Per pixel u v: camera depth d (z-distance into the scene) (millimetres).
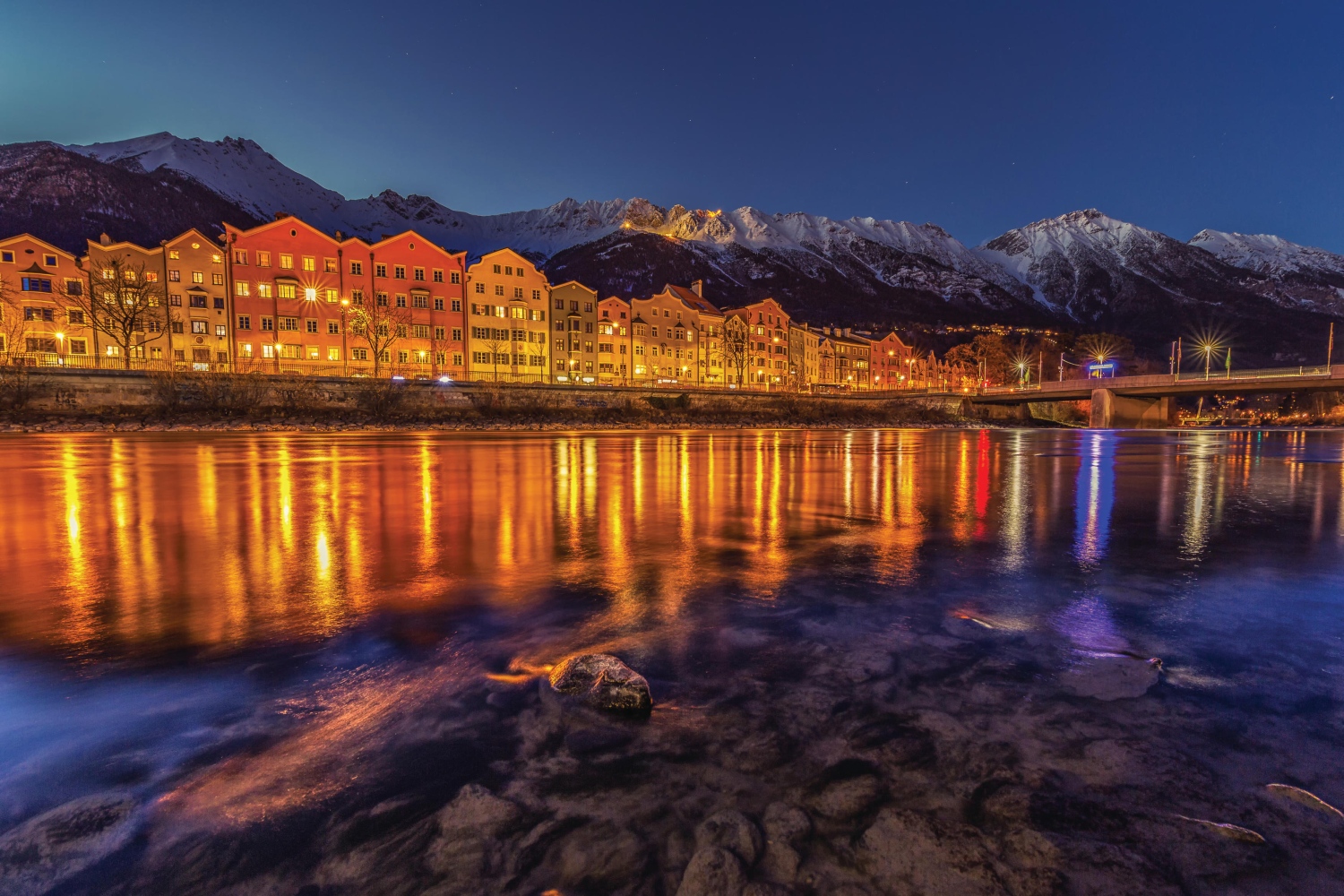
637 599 5293
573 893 1986
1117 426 91312
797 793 2521
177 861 2137
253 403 44500
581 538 8109
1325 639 4312
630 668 3773
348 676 3643
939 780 2605
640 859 2156
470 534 8305
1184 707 3252
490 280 68562
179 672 3688
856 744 2887
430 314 64938
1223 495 12820
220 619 4684
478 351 67875
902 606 5105
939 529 8836
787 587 5695
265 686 3488
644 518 9719
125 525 8875
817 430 63125
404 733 2984
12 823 2312
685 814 2402
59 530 8539
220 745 2861
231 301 56750
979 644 4199
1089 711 3203
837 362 118562
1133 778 2602
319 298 59750
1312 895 1970
